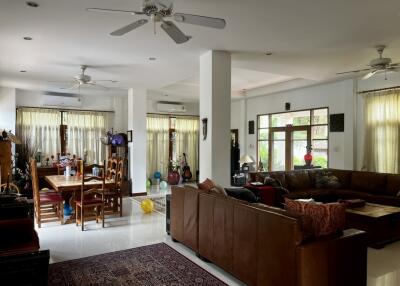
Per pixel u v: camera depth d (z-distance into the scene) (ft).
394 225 13.85
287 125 28.02
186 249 12.70
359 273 8.53
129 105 25.81
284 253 7.79
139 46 14.05
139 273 10.34
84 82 18.08
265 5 10.00
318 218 8.25
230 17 10.94
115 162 18.44
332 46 14.37
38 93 26.32
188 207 12.41
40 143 26.12
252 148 31.63
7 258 5.97
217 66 15.01
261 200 17.26
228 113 15.39
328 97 24.23
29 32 12.23
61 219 16.46
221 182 15.28
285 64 17.74
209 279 9.93
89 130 28.30
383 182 18.52
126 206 21.15
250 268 8.95
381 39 13.47
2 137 21.40
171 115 34.50
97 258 11.61
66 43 13.56
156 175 32.35
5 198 10.78
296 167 24.89
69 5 9.86
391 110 20.13
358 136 22.29
